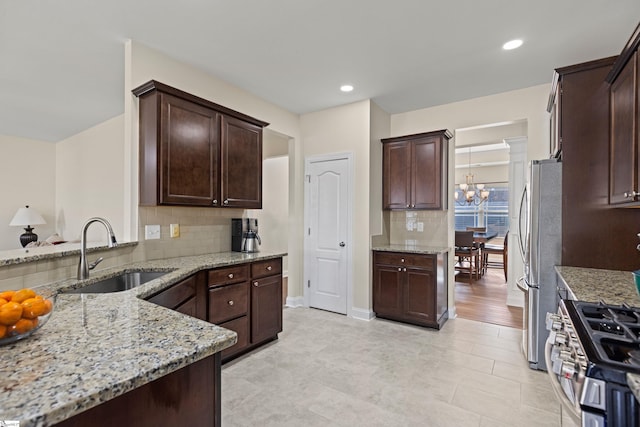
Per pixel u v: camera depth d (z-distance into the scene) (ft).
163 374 2.52
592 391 2.92
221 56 8.93
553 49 8.57
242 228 10.48
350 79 10.46
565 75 7.89
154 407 2.73
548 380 7.70
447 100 12.41
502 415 6.35
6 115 14.49
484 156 24.50
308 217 13.92
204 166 8.73
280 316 10.23
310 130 13.85
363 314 12.32
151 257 8.39
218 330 3.31
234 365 8.45
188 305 7.13
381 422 6.14
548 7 6.79
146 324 3.46
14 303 2.95
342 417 6.28
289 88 11.20
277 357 8.93
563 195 7.93
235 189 9.68
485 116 12.01
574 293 5.42
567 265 7.91
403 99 12.32
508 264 14.38
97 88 11.37
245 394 7.07
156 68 8.58
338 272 13.05
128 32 7.72
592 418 2.91
